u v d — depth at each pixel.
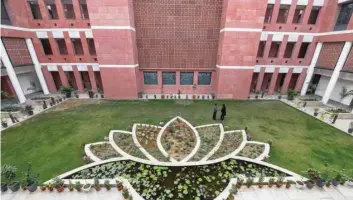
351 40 14.68
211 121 13.47
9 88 17.62
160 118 13.90
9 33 15.27
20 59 16.91
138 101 17.89
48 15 17.36
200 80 19.73
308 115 14.91
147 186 7.43
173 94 19.91
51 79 19.97
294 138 11.26
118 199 6.76
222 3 16.48
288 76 20.06
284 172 8.22
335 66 16.61
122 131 11.79
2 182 7.34
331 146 10.43
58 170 8.19
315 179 7.39
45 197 6.83
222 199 6.78
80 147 10.02
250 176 7.99
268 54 19.00
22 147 9.98
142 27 17.33
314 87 20.83
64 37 18.19
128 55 16.88
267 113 15.23
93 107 16.23
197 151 9.74
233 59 17.19
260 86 20.31
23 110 14.46
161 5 16.61
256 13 15.62
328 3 16.81
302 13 17.56
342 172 8.28
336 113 14.45
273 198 6.87
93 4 15.06
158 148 9.98
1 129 12.02
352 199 6.88
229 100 18.45
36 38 18.05
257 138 11.16
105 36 16.16
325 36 17.30
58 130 11.94
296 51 18.89
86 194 6.96
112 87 18.12
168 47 18.14
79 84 20.34
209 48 18.22
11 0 15.55
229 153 9.59
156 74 19.41
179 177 7.95
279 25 17.69
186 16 17.02
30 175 7.84
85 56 18.98
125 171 8.26
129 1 15.39
